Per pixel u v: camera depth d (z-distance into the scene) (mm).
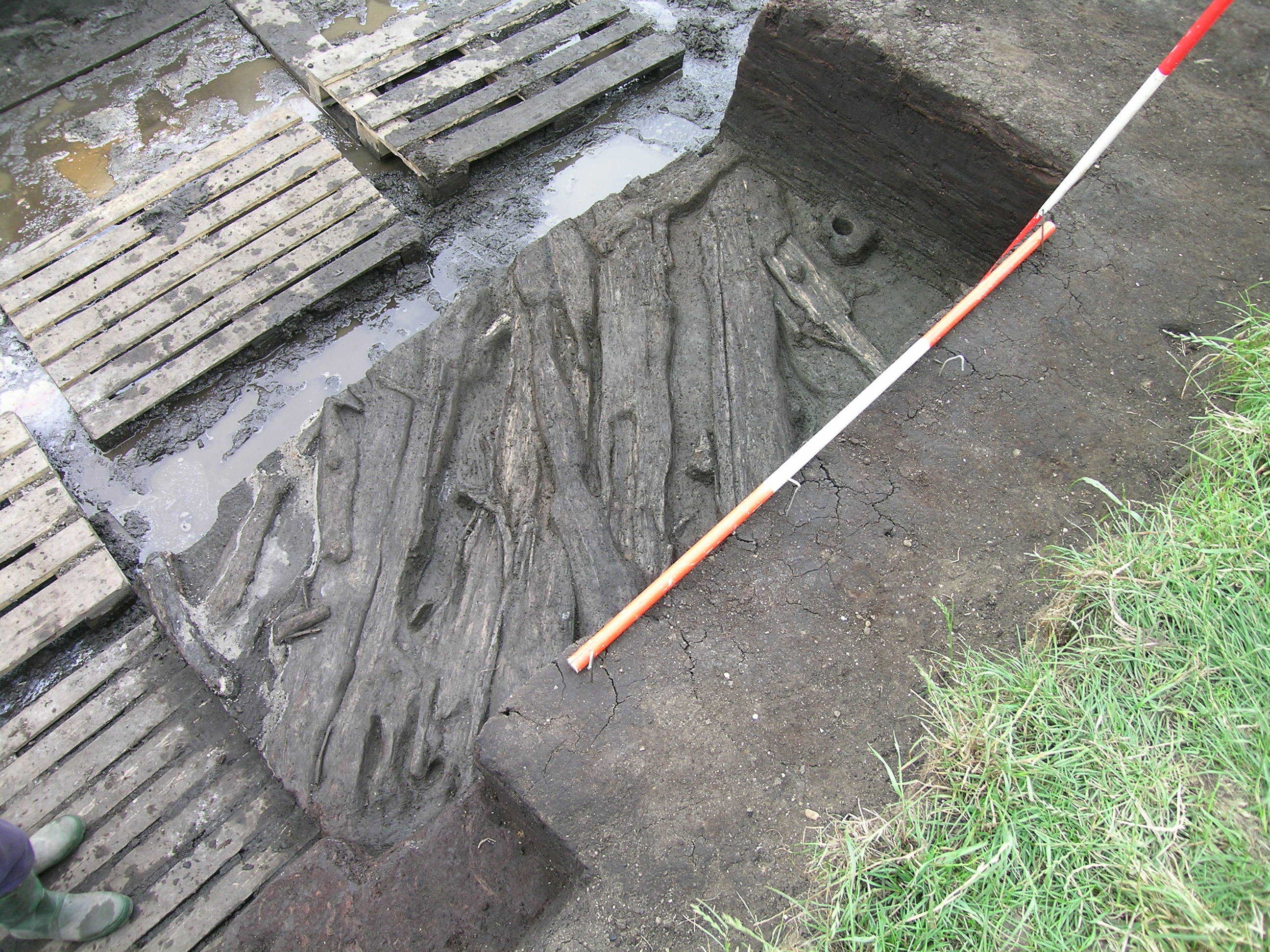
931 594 2311
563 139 4953
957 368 2713
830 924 1816
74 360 3904
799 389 3707
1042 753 1897
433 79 4887
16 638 3283
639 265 3975
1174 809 1799
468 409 3707
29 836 2789
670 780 2076
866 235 4102
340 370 4105
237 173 4465
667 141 4961
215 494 3758
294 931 2320
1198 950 1640
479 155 4637
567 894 2129
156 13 5234
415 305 4297
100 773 3033
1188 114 3436
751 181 4301
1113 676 2008
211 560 3436
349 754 2889
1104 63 3605
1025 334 2775
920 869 1804
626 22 5297
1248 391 2506
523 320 3844
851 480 2516
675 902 1932
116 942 2717
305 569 3357
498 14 5270
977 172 3576
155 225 4281
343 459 3521
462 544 3342
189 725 3113
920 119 3619
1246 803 1784
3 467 3631
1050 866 1764
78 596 3365
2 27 4957
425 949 2256
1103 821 1802
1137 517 2254
